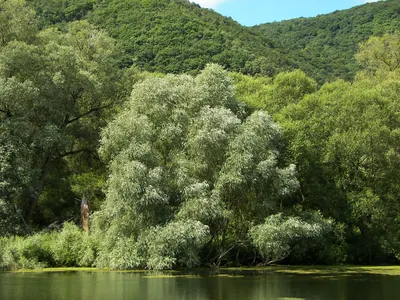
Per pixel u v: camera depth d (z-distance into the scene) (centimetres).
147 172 2636
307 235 2689
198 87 3022
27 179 3180
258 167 2667
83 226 3141
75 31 4547
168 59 8062
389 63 5659
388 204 3278
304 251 2964
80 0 9156
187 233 2442
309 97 3575
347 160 3247
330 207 3281
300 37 13825
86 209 3188
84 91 3931
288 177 2812
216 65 3172
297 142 3131
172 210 2688
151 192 2506
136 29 8644
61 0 8888
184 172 2691
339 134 3281
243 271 2541
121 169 2620
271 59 8700
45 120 3678
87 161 4319
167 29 8681
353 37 12206
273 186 2802
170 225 2469
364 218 3306
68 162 4319
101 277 2155
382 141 3247
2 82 3266
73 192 3941
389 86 4159
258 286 1888
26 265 2548
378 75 5325
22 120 3359
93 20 8800
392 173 3303
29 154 3375
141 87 2947
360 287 1880
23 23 3888
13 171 3194
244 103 3234
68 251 2688
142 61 8081
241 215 2878
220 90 3091
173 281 2031
